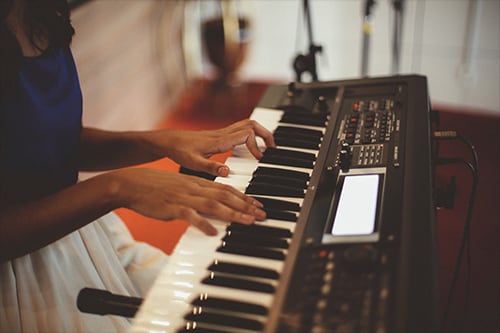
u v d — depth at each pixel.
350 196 0.92
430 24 3.38
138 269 1.30
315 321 0.67
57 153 1.14
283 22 3.77
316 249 0.79
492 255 2.00
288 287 0.73
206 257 0.83
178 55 3.60
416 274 0.72
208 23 3.45
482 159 2.67
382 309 0.67
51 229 0.94
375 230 0.81
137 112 2.99
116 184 0.94
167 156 1.18
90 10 2.35
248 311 0.74
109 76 2.59
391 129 1.13
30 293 1.05
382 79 1.36
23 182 1.06
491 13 3.22
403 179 0.94
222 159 1.65
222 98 3.56
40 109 1.07
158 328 0.72
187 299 0.76
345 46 3.68
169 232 2.29
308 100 1.35
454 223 2.19
